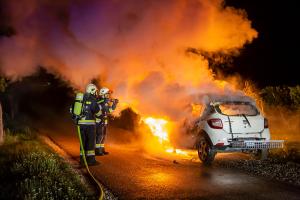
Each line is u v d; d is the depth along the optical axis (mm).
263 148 8109
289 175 7219
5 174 6586
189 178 7215
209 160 8367
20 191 5473
